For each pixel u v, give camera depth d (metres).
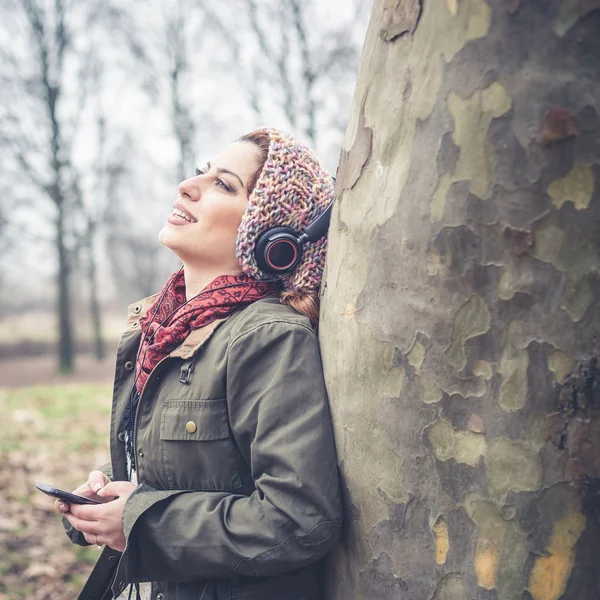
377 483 1.09
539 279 0.94
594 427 0.94
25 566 3.34
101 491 1.34
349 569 1.16
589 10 0.91
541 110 0.92
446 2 0.98
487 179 0.95
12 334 27.17
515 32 0.93
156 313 1.56
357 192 1.14
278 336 1.24
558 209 0.93
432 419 1.02
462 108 0.96
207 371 1.30
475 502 0.99
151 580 1.25
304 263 1.44
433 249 1.00
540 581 0.96
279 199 1.42
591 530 0.95
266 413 1.19
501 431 0.97
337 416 1.17
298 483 1.12
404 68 1.04
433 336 1.01
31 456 5.19
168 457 1.30
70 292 17.06
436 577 1.02
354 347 1.12
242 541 1.15
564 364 0.94
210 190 1.48
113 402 1.58
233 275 1.49
